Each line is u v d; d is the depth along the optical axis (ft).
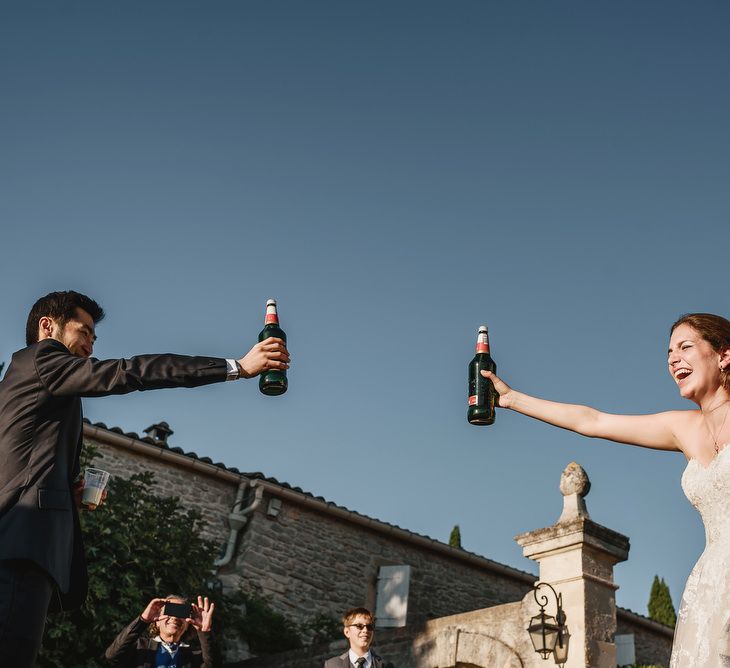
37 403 8.57
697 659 6.38
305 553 41.32
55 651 29.60
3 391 8.69
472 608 46.01
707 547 6.82
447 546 45.42
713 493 6.86
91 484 12.50
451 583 45.83
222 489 41.11
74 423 9.03
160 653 18.20
